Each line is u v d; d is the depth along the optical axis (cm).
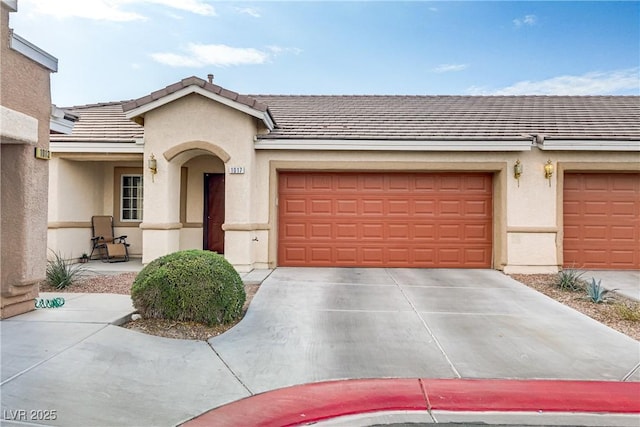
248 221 1108
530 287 956
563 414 412
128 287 889
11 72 584
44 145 660
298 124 1273
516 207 1136
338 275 1063
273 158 1172
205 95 1078
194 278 627
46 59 654
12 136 580
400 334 623
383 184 1198
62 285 876
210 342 573
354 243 1196
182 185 1365
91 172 1339
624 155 1129
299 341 587
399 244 1192
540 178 1140
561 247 1131
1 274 613
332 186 1201
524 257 1127
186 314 624
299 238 1201
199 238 1372
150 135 1126
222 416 390
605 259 1162
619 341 600
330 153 1170
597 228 1166
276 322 666
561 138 1093
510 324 676
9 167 617
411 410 415
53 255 1173
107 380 445
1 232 616
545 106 1495
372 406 418
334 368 501
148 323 618
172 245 1155
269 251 1162
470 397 436
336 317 699
